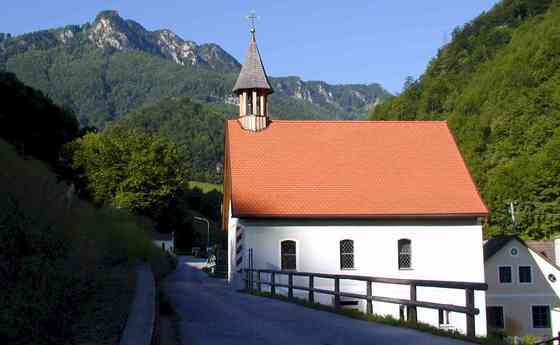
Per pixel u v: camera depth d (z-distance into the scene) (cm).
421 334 1222
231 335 1170
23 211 1180
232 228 3316
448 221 3178
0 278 824
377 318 1462
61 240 1188
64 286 908
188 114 16800
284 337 1153
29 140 5638
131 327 818
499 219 6481
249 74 3575
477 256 3169
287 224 3109
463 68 10969
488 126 7806
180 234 10706
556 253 5369
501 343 1120
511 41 10681
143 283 1344
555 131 6544
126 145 6247
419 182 3309
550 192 6250
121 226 2075
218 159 15925
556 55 8156
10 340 649
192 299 2033
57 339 720
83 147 6197
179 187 6481
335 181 3284
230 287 3069
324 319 1470
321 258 3102
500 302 4534
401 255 3166
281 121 3606
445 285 1260
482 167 7250
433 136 3606
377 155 3466
